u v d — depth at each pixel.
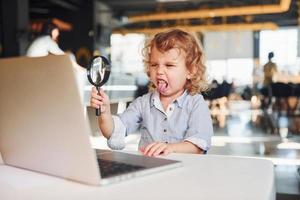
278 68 7.36
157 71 1.15
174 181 0.61
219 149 3.91
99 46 9.68
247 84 7.43
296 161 3.43
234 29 10.10
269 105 6.39
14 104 0.63
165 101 1.19
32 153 0.65
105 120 1.03
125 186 0.58
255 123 5.87
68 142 0.57
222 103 6.36
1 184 0.60
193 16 10.01
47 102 0.57
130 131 1.22
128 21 10.53
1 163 0.74
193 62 1.17
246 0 9.29
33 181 0.62
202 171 0.67
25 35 5.82
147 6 10.12
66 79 0.52
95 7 9.32
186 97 1.17
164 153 0.85
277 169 3.05
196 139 1.02
